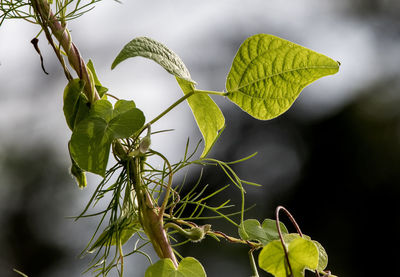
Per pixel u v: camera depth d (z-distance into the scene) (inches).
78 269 232.5
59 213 240.2
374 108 260.4
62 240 237.3
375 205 244.1
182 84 66.5
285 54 59.4
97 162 52.5
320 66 59.0
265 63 60.1
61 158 257.3
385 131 252.7
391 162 246.8
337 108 262.1
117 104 55.7
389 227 238.5
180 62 57.0
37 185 248.5
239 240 57.7
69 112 56.5
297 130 260.4
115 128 53.4
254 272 56.7
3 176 249.6
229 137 255.9
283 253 53.9
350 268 240.4
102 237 59.5
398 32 303.4
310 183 252.4
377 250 239.1
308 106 263.9
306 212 247.3
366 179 247.4
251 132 259.4
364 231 241.9
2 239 241.4
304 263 53.4
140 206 56.2
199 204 58.7
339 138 255.9
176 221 57.8
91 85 57.1
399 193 241.3
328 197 249.6
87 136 53.2
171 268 52.5
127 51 50.9
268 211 243.6
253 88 60.7
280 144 257.9
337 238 243.6
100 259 58.4
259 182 249.0
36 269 235.8
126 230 62.1
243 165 251.8
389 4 317.7
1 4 59.7
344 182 249.1
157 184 59.4
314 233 245.3
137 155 56.5
